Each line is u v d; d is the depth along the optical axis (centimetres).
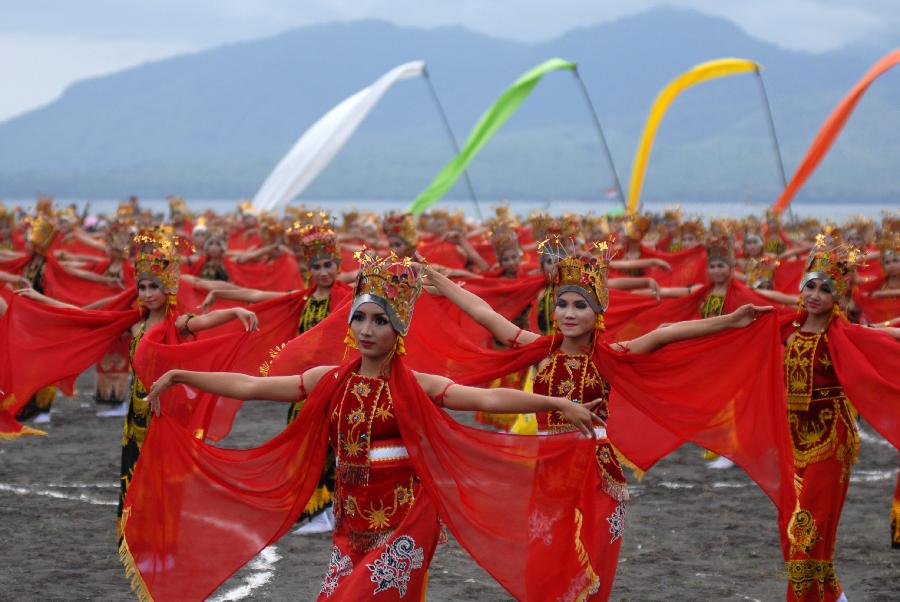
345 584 659
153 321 987
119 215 2397
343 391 683
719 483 1358
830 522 870
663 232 2511
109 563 1012
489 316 827
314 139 3081
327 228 1181
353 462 673
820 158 2977
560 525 695
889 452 1563
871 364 879
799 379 889
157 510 710
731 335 827
